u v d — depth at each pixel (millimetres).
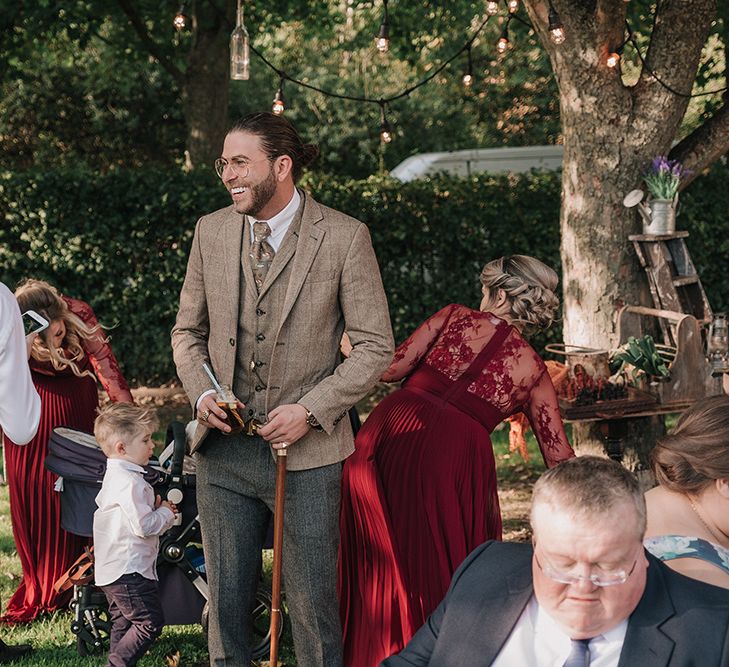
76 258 8789
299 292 2982
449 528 3312
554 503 1657
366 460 3354
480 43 16047
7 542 5223
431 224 9016
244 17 10250
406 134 17406
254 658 3789
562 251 5684
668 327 5371
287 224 3027
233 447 3080
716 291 9047
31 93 16172
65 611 4254
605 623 1724
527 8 5457
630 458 5340
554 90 16688
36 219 8703
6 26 9805
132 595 3520
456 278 9133
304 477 3039
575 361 4746
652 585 1802
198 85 10195
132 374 9062
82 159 16484
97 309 8898
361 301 3033
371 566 3379
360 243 3035
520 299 3533
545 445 3508
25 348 3184
